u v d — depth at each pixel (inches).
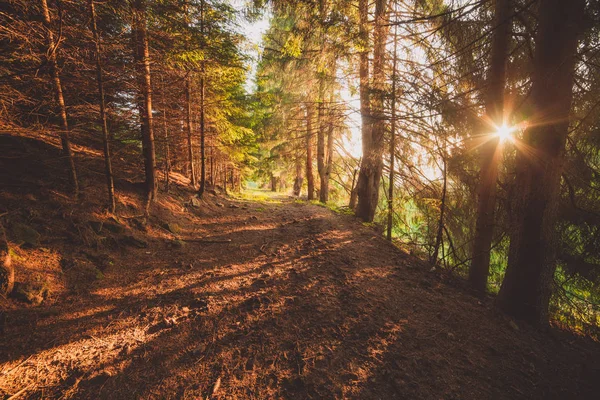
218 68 331.6
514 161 258.1
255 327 137.9
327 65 339.9
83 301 147.0
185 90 384.8
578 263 211.0
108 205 239.8
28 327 119.6
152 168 301.4
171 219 296.0
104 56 233.6
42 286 142.8
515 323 165.5
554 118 156.8
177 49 259.8
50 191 208.7
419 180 359.3
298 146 716.0
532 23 215.0
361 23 268.8
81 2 209.0
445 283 219.0
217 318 143.6
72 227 195.0
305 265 225.9
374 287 193.0
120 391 94.8
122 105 305.9
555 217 167.5
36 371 98.9
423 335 142.2
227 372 107.7
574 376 126.3
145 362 109.8
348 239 311.7
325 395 99.2
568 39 150.9
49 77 206.7
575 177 215.2
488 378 116.8
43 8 186.7
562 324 201.8
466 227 311.3
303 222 389.4
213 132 440.8
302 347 124.8
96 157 287.3
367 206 435.5
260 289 179.2
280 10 317.7
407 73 247.0
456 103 217.9
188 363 111.3
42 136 206.8
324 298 171.3
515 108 201.5
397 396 101.4
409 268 240.1
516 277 174.7
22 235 163.3
